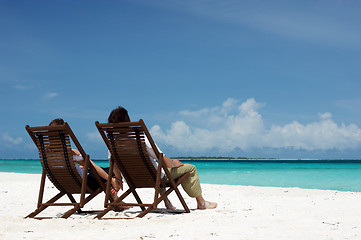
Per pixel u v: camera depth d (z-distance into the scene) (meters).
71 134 4.49
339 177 24.88
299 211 5.27
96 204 6.68
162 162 4.80
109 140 4.87
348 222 4.14
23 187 9.93
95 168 5.03
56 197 5.02
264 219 4.46
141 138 4.75
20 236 3.47
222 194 8.87
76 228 3.99
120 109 4.91
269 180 21.34
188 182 5.59
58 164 4.74
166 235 3.50
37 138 4.83
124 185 10.22
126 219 4.56
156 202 4.76
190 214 5.02
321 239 3.24
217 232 3.63
